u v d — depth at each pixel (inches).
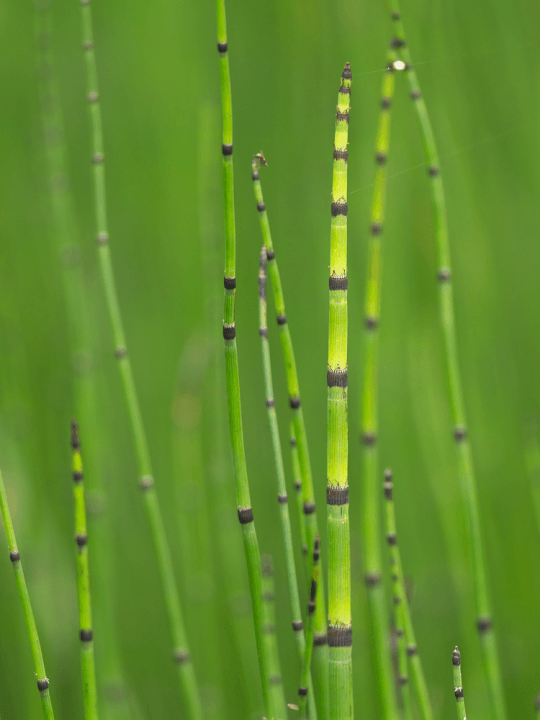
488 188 57.7
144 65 68.7
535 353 55.2
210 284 48.3
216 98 66.0
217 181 62.4
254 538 39.5
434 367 50.8
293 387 40.3
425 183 54.6
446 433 48.6
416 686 41.3
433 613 48.5
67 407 57.3
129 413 43.3
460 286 54.2
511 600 50.7
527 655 48.5
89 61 43.3
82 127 69.8
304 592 48.6
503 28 56.7
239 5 66.1
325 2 59.7
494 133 57.3
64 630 48.0
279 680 41.7
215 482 46.6
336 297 38.5
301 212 59.5
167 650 52.3
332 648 38.8
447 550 48.6
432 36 54.3
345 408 38.5
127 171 67.3
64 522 54.7
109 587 45.7
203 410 55.1
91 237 66.6
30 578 47.4
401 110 55.1
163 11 68.9
